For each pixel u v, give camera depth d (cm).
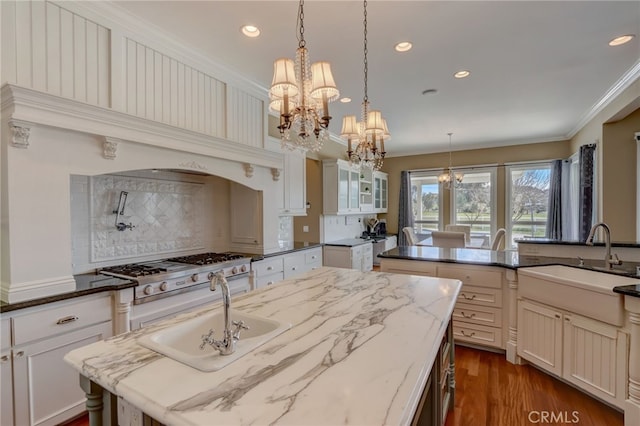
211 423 70
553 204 570
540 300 233
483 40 247
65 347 177
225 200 362
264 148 349
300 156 418
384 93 358
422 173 707
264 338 115
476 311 276
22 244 166
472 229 661
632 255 279
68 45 192
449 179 618
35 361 166
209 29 233
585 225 442
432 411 146
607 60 281
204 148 265
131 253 269
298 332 122
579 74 311
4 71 166
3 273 163
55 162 179
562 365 218
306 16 216
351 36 241
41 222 173
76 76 195
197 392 81
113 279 212
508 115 443
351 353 103
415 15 214
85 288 188
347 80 321
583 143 483
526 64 289
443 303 157
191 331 133
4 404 156
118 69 216
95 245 243
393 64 287
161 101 244
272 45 256
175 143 241
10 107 161
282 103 181
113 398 105
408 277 217
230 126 304
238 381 87
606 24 226
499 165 631
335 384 85
